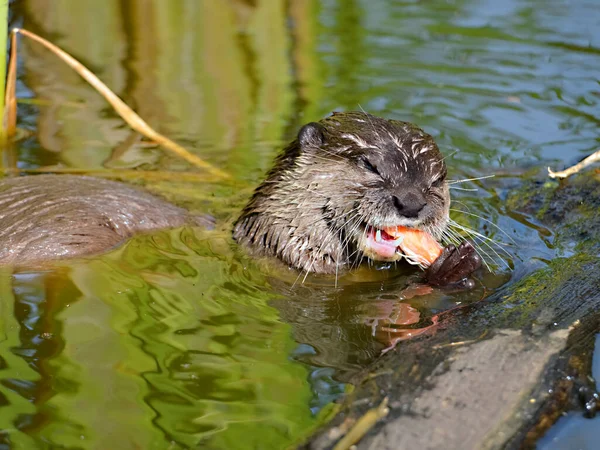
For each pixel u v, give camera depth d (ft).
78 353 28.76
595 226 40.24
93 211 37.96
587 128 52.19
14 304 32.14
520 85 57.41
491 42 63.52
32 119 51.49
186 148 49.01
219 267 36.40
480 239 39.68
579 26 65.46
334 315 32.63
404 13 68.74
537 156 49.19
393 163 34.96
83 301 32.60
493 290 34.65
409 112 53.72
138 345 29.45
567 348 29.14
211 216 41.75
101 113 52.70
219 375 27.81
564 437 25.35
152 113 52.70
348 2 70.54
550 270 36.06
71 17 65.16
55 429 24.63
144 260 36.47
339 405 26.30
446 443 24.48
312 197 36.24
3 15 44.93
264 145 49.93
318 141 37.11
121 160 47.21
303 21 66.90
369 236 36.06
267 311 32.78
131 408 25.77
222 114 52.90
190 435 24.67
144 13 66.44
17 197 37.24
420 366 28.02
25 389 26.53
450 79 58.08
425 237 35.58
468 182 46.80
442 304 33.55
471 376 27.43
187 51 61.16
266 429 25.07
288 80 57.67
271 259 37.32
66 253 35.91
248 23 65.87
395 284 35.76
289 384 27.48
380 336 30.91
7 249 35.22
